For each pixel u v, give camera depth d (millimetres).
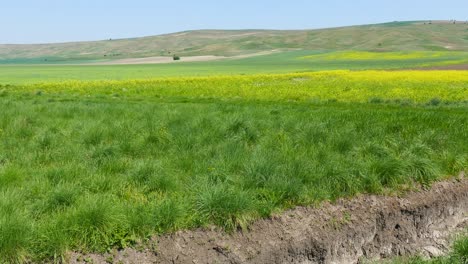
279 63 115250
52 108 16531
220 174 8031
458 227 8719
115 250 5988
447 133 12047
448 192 8961
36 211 6453
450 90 33000
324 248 7102
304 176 8188
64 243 5727
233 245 6566
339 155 9547
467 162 10039
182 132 11328
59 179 7762
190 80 46531
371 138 11148
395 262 7438
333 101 26859
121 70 89688
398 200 8297
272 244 6770
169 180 7789
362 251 7543
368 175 8453
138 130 11969
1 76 70062
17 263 5422
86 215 6098
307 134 11180
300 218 7328
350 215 7707
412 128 12430
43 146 10180
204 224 6656
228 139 10742
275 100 27438
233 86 38344
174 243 6336
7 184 7434
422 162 9078
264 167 8203
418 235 8203
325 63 104250
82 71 87125
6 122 12961
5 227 5512
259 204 7191
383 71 57312
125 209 6570
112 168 8492
